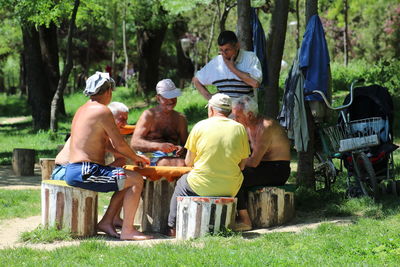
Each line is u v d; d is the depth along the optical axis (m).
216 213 7.94
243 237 8.11
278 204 9.11
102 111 8.26
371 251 6.71
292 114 10.68
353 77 29.11
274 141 9.14
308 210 10.04
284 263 6.30
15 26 40.12
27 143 24.91
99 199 11.95
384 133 10.34
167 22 37.38
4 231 9.11
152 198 9.04
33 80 29.80
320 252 6.82
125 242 8.03
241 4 11.31
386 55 49.97
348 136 10.44
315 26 10.64
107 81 8.47
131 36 59.72
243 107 8.95
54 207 8.27
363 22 52.47
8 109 48.97
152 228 8.96
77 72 65.12
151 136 9.37
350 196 10.34
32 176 16.06
